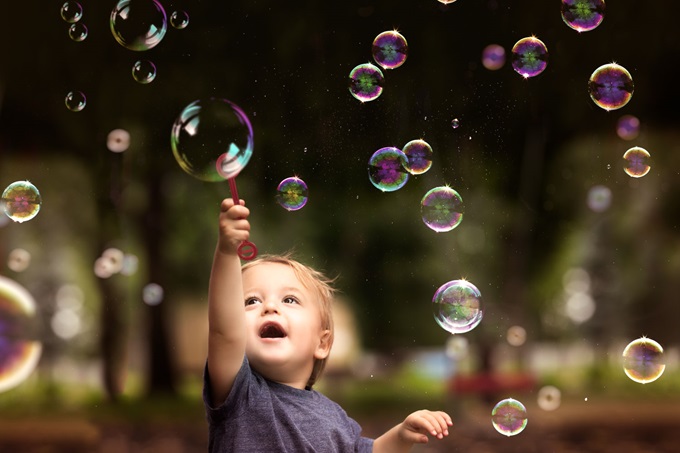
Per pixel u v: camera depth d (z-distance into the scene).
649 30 8.81
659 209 15.57
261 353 2.82
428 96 7.60
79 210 15.86
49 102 9.41
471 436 10.19
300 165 7.88
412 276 17.81
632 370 3.82
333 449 2.76
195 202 15.62
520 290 15.84
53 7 9.16
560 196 12.41
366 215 15.55
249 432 2.67
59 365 22.98
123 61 9.17
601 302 21.36
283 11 7.89
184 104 8.90
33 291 19.11
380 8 7.82
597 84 4.23
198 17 8.11
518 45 4.43
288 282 2.94
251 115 7.60
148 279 15.48
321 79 7.63
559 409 13.21
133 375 20.91
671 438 9.85
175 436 10.85
